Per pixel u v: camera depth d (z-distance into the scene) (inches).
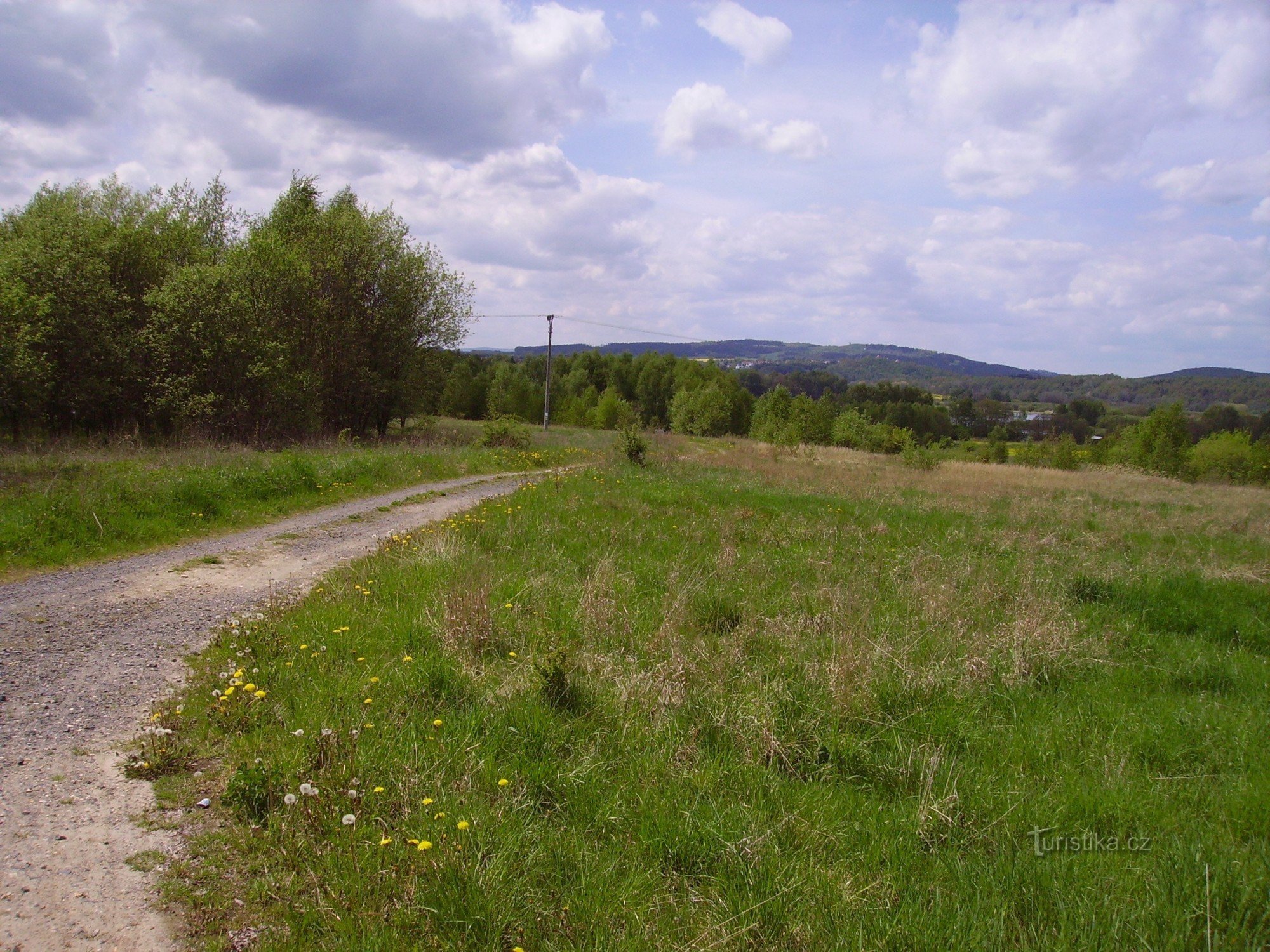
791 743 178.5
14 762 149.6
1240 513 739.4
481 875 118.8
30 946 99.8
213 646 222.1
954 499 729.6
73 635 229.8
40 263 726.5
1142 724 203.0
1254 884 125.8
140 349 784.9
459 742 164.4
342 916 110.7
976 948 110.7
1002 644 255.6
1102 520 621.3
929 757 173.9
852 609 287.0
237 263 887.7
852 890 127.0
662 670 211.8
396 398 1216.8
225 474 500.7
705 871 131.9
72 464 498.6
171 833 130.1
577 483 657.6
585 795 150.6
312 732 161.5
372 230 1130.7
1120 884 129.8
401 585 285.7
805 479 845.8
